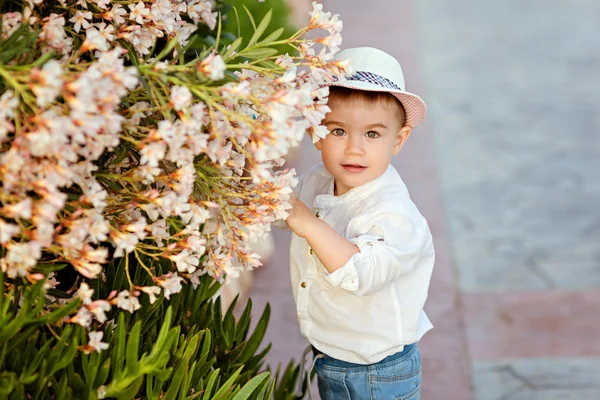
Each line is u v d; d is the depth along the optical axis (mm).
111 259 1828
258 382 1681
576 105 6770
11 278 1527
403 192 1975
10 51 1344
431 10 9930
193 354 1718
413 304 1980
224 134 1481
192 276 1836
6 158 1216
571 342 3660
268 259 4277
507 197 5211
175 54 1609
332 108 1853
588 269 4324
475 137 6180
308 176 2168
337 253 1778
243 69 1588
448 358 3535
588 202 5117
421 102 1884
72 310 1392
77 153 1368
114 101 1229
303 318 2031
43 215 1246
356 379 2008
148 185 1578
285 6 5762
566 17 9422
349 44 8617
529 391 3303
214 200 1603
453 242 4637
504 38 8703
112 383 1480
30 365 1411
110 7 1681
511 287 4156
